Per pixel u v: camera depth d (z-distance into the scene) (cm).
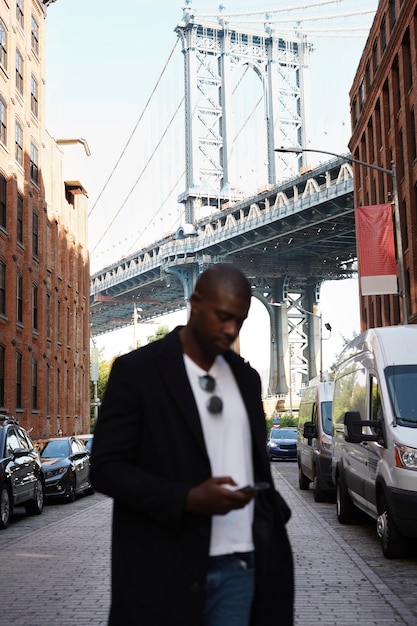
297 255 11575
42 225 3953
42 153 4053
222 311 262
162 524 254
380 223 2733
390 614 715
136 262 12912
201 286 267
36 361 3816
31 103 3869
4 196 3325
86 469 2258
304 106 12838
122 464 257
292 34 12962
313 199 8475
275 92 12488
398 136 4128
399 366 1088
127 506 260
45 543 1204
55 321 4316
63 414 4475
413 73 3741
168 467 259
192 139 11888
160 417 262
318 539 1195
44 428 3909
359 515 1378
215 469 263
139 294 13925
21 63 3681
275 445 4019
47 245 4250
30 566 989
